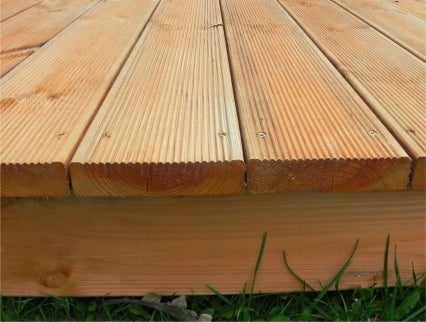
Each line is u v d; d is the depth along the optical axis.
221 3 1.80
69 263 0.93
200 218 0.89
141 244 0.91
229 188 0.78
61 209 0.88
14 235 0.90
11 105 0.95
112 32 1.44
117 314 0.96
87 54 1.25
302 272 0.94
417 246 0.93
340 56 1.23
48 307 0.96
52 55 1.24
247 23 1.52
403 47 1.31
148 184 0.77
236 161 0.75
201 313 0.95
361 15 1.65
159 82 1.06
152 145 0.80
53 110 0.93
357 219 0.90
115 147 0.79
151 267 0.93
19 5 1.86
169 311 0.94
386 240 0.92
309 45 1.31
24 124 0.87
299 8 1.73
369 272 0.94
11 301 0.96
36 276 0.93
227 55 1.23
